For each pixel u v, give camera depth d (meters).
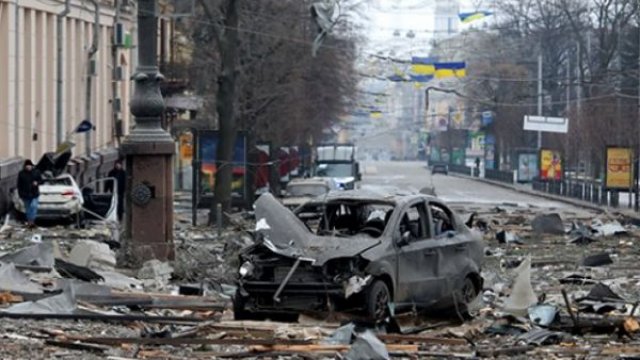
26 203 64.69
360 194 30.73
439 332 28.28
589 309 32.34
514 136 165.38
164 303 31.94
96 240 52.06
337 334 25.42
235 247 43.16
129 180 43.16
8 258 38.06
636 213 94.19
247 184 82.81
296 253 28.27
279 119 107.50
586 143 130.62
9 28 74.25
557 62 150.62
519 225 73.75
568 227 72.25
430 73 86.75
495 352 24.78
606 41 127.75
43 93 84.31
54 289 32.88
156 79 43.56
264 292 28.44
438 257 30.84
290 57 101.25
